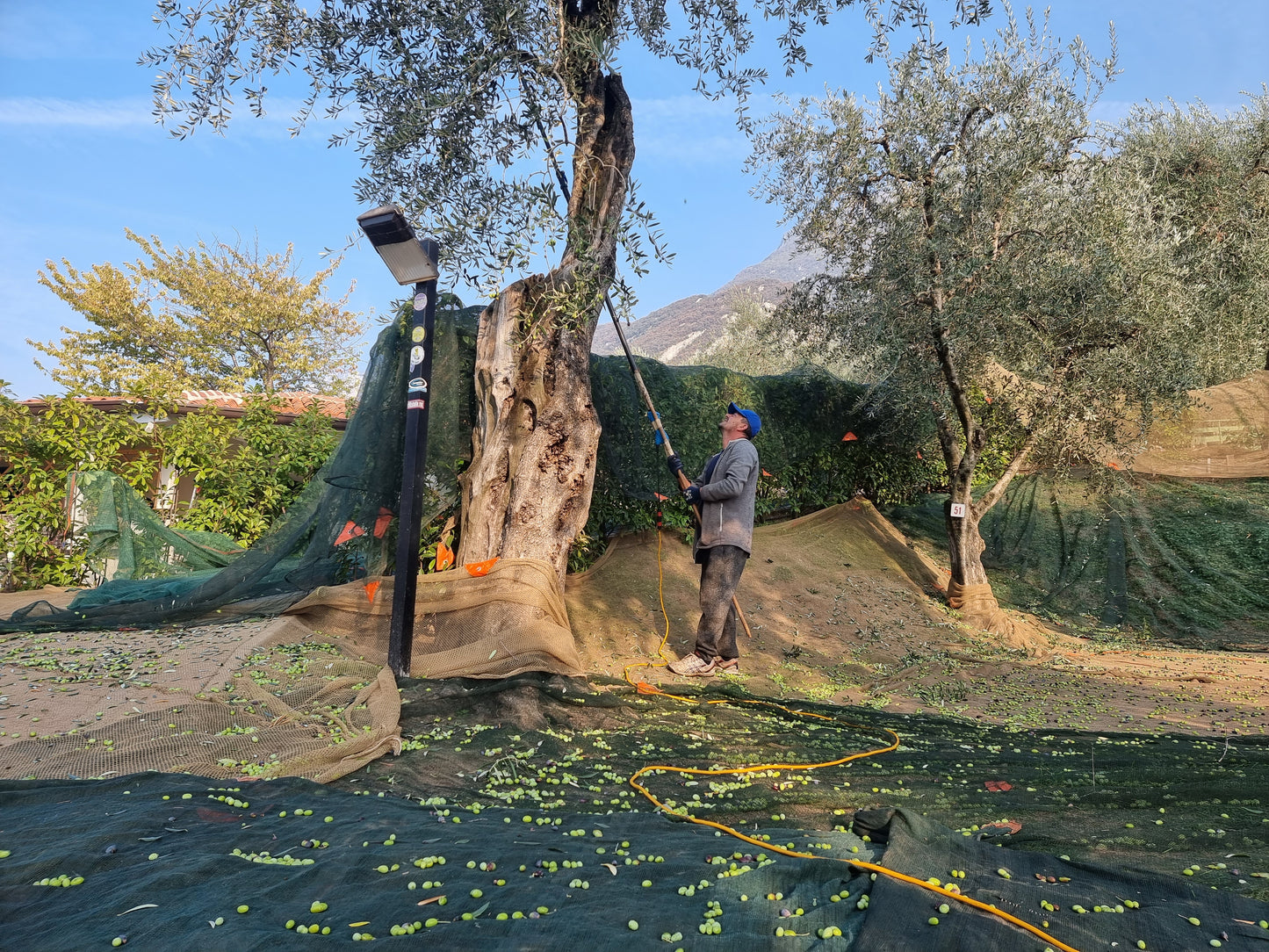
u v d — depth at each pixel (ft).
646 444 28.17
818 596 29.09
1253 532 37.27
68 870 8.34
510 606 19.67
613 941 7.02
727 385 32.76
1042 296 27.50
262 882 8.15
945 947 6.96
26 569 33.68
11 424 34.04
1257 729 17.78
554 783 12.69
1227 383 43.78
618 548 28.19
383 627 20.29
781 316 35.58
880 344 28.71
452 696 16.05
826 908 7.72
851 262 30.86
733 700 18.44
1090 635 32.04
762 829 10.52
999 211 27.48
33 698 15.17
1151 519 40.22
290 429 37.83
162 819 9.83
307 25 19.71
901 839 8.97
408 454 18.13
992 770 13.34
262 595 24.13
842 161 28.66
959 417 31.01
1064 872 8.73
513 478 21.65
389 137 20.54
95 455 34.99
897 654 25.52
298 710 14.80
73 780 11.15
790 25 23.15
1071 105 27.25
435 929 7.14
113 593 25.22
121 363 97.55
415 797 11.75
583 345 22.53
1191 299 29.89
